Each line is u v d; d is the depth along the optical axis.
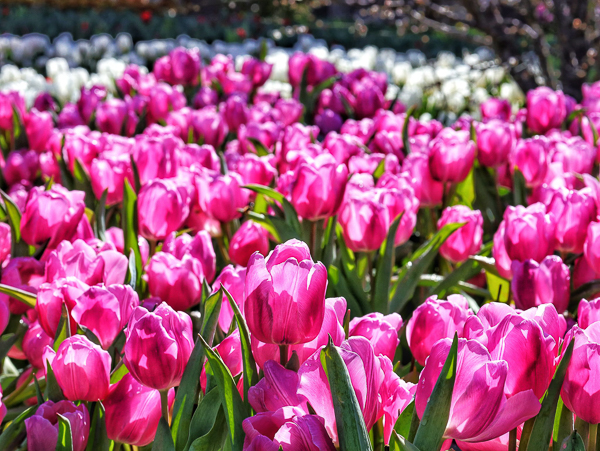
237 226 1.26
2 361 0.97
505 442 0.71
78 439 0.74
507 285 1.15
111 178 1.25
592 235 0.99
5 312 0.89
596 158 1.47
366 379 0.65
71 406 0.76
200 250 1.02
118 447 0.79
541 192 1.24
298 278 0.69
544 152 1.33
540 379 0.67
